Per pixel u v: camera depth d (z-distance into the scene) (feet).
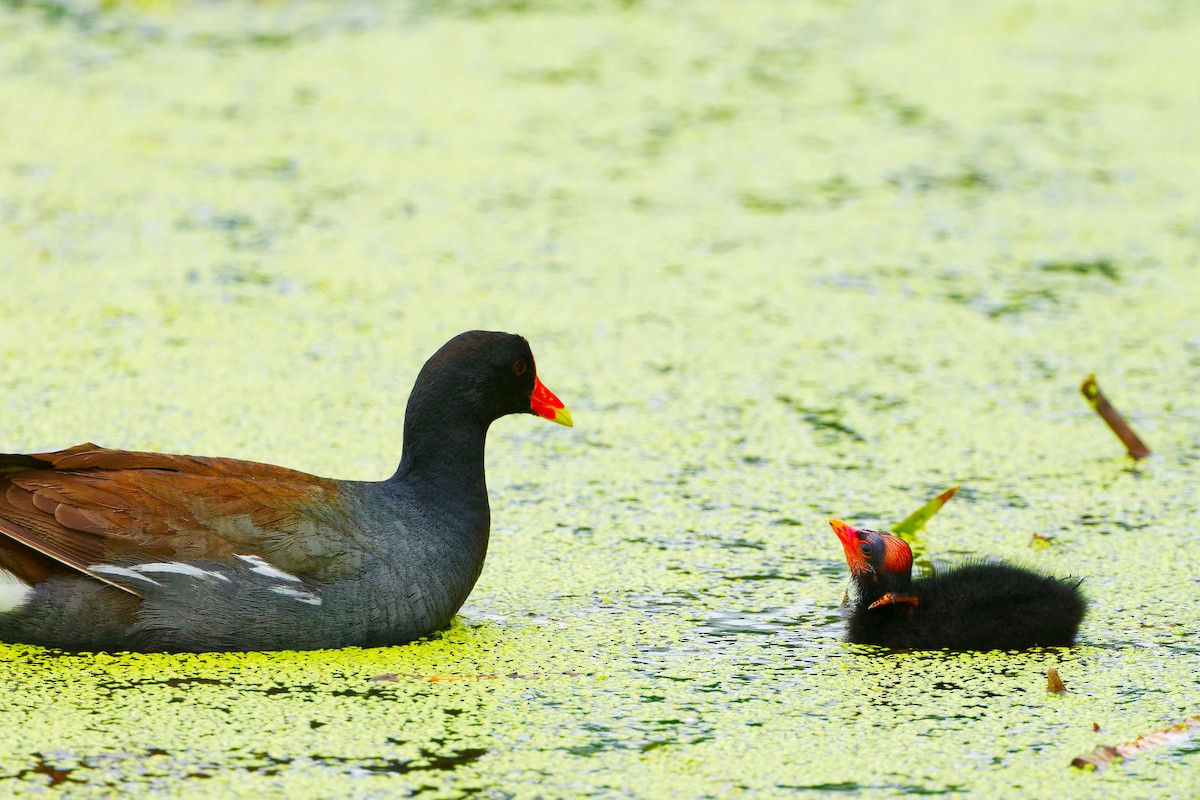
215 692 25.39
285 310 47.11
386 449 37.60
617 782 23.02
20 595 25.94
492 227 55.31
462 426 28.22
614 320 47.65
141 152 61.05
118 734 23.99
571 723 24.95
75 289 47.85
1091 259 53.52
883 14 85.76
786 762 23.75
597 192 59.26
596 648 28.07
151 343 43.98
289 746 23.82
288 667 26.32
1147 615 29.91
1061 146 65.57
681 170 61.93
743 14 85.15
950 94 72.13
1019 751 24.20
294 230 54.13
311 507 26.76
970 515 34.96
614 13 84.48
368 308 47.70
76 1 83.05
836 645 28.58
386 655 27.14
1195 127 68.03
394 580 27.02
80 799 22.09
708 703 25.86
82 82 69.41
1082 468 37.86
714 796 22.65
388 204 57.11
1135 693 26.43
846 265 52.80
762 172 61.93
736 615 29.81
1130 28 83.66
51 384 40.63
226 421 38.86
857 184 60.85
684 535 33.71
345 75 72.28
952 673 27.32
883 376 43.86
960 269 52.54
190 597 26.09
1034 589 28.68
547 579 31.30
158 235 53.01
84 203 55.42
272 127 64.85
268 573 26.21
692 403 41.75
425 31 80.12
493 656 27.48
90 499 25.96
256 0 84.23
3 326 44.52
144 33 78.13
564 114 67.82
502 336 28.89
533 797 22.49
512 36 79.66
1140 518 34.81
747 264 52.65
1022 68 76.33
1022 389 43.04
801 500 35.76
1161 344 46.37
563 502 35.42
